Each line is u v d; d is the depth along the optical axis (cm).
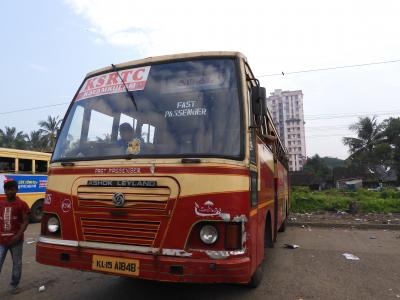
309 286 627
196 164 423
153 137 464
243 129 446
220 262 401
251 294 581
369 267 762
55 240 471
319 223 1420
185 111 470
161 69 506
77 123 525
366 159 6166
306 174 5903
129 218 434
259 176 537
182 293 581
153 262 414
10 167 1516
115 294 576
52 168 497
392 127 6031
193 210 414
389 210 1812
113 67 539
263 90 488
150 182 431
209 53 498
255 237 487
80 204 462
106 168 459
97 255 440
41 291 592
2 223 581
